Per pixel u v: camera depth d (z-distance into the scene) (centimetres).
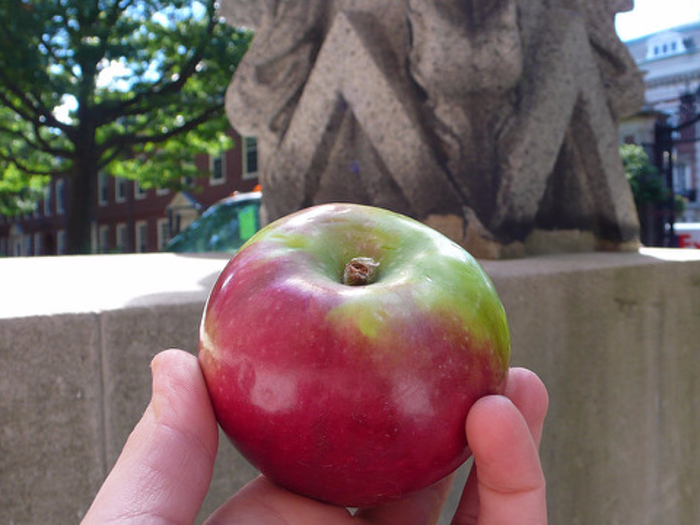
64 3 1349
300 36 313
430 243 81
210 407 77
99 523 65
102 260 294
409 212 271
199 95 1569
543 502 76
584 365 207
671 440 241
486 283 79
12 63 1299
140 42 1484
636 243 318
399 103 267
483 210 257
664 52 2986
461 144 260
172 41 1455
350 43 279
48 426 125
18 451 122
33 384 123
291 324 69
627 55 316
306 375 67
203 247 577
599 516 213
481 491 79
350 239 84
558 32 283
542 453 195
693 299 250
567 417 203
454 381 69
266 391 69
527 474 74
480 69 252
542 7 289
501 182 260
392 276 76
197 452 75
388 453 68
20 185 2103
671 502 240
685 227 1641
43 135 1775
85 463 128
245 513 79
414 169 264
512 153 261
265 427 70
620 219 309
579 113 296
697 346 253
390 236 84
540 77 274
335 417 67
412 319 69
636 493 226
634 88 314
